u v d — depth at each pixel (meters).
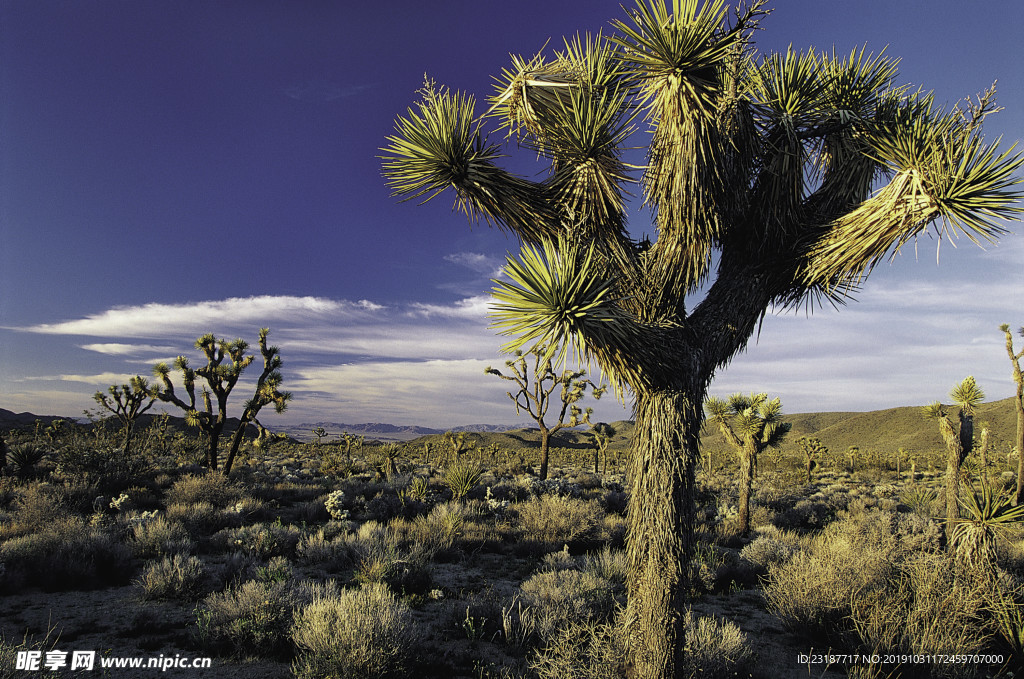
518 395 23.98
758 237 3.95
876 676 5.16
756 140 3.64
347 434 46.59
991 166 3.00
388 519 15.08
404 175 4.16
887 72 4.31
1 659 4.86
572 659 4.75
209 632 5.90
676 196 3.39
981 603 5.92
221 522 12.83
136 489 16.23
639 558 3.74
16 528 10.41
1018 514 6.14
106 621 6.41
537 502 14.91
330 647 5.00
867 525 12.27
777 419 14.61
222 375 20.92
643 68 3.43
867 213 3.47
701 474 40.50
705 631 5.57
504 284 3.01
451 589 8.49
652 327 3.51
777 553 10.30
